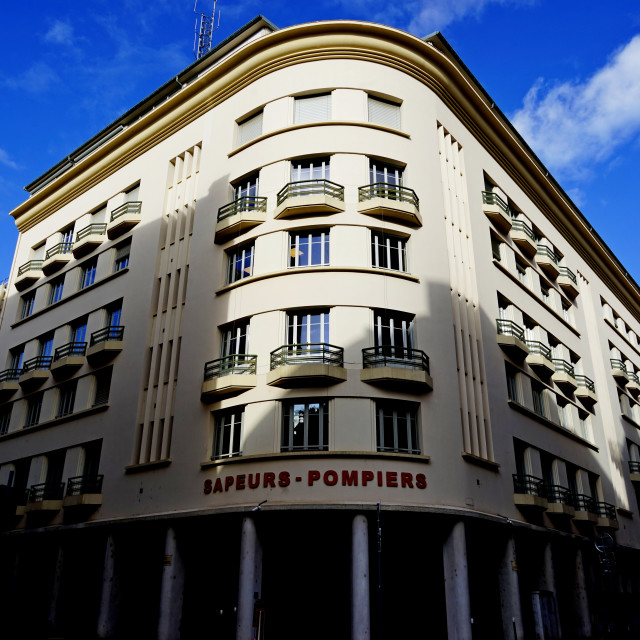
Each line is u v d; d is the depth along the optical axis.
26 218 36.75
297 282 21.38
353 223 22.20
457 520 19.19
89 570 24.05
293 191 22.81
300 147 23.67
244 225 23.25
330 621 19.72
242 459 19.41
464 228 26.06
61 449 26.34
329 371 19.44
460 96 28.02
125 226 28.78
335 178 22.98
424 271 22.64
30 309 33.50
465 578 18.56
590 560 27.81
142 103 31.83
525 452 25.06
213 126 27.31
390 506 18.08
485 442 22.20
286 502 18.33
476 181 28.11
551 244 34.84
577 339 34.59
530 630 22.83
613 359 39.47
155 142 30.00
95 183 32.78
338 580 20.22
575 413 31.02
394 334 21.30
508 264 28.67
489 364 24.14
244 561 18.08
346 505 17.94
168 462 21.64
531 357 27.25
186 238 25.91
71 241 33.34
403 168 24.22
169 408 22.84
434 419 20.30
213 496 19.73
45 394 28.66
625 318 46.00
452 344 22.17
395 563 20.75
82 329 29.19
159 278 26.33
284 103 24.97
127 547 22.73
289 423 19.83
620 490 33.66
